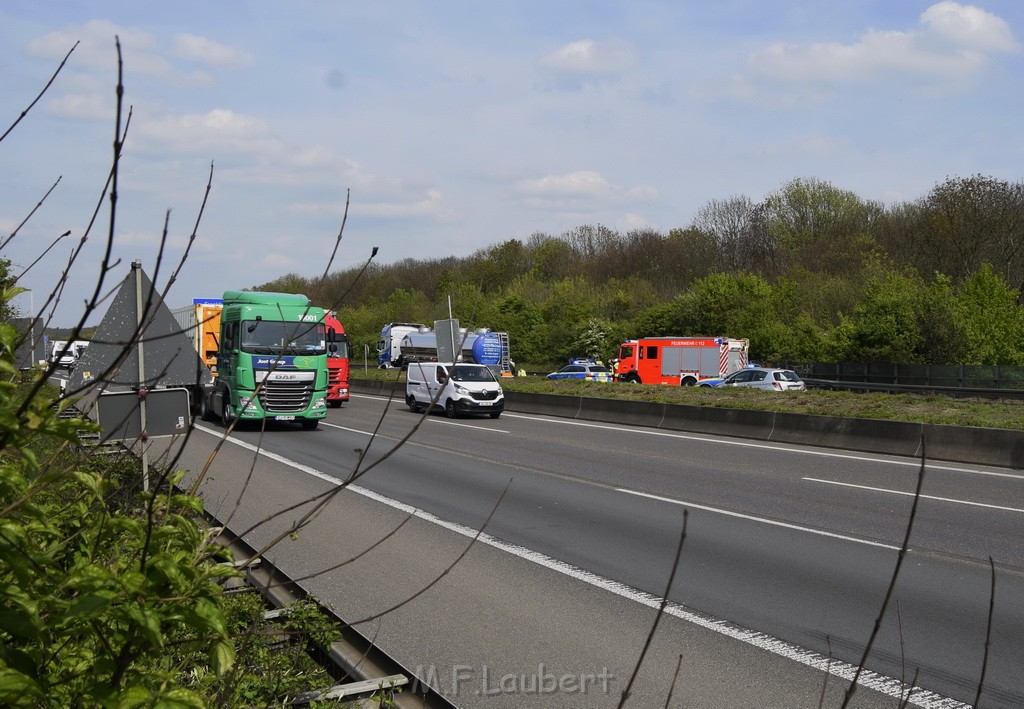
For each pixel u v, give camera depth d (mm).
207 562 2844
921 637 6840
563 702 5469
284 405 23188
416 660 6203
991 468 16875
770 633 6887
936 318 44844
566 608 7500
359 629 6840
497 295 79312
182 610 2334
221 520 10727
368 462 17172
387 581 8297
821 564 9141
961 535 10695
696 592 8047
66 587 2273
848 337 47938
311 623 5133
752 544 10094
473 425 26406
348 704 4660
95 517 2738
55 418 2131
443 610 7398
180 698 2166
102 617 2318
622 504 12688
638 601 7723
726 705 5480
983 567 9102
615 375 47062
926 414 20688
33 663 2133
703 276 75938
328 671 5105
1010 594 8086
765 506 12586
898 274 48375
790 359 52281
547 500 12984
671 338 45500
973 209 52156
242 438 21656
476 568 8852
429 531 10625
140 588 2252
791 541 10273
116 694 2150
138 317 6789
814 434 20922
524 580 8406
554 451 19453
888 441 19172
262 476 15055
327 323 24469
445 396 29719
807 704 5504
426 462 17375
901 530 10938
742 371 35438
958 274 52719
